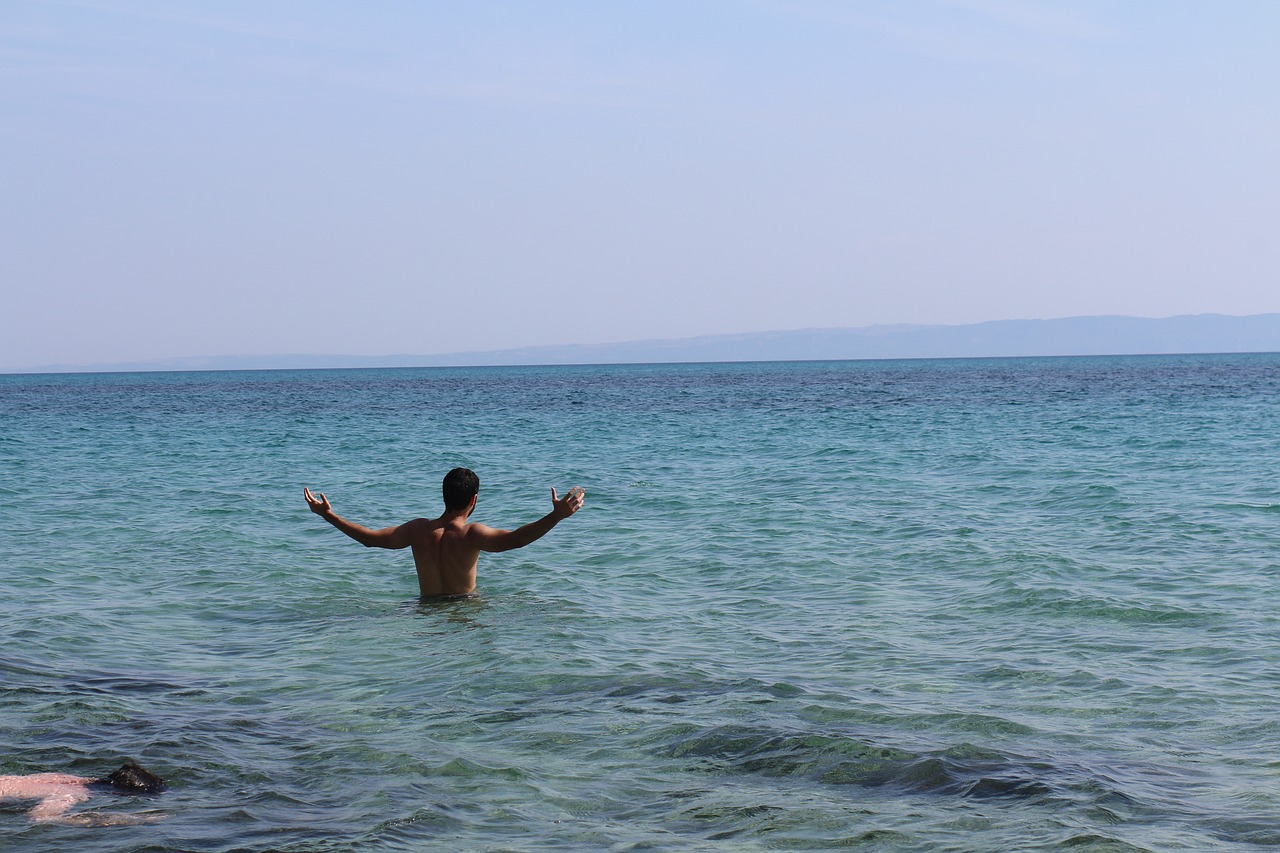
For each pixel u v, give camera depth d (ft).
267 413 192.34
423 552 35.01
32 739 20.97
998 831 16.20
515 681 25.02
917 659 26.89
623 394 272.92
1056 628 30.04
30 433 136.26
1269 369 428.15
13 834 16.25
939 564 40.16
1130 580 36.19
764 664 26.45
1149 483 64.08
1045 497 59.52
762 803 17.56
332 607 33.88
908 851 15.56
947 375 430.61
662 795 17.99
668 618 31.86
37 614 32.68
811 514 54.39
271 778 18.81
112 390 386.93
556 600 34.50
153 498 64.75
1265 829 16.14
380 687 24.76
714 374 579.89
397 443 114.01
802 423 138.10
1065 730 21.15
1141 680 24.66
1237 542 43.21
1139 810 16.97
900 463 81.82
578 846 15.81
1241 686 24.07
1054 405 171.22
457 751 20.21
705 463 85.66
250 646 28.99
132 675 25.96
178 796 17.95
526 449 103.50
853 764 19.31
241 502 62.59
